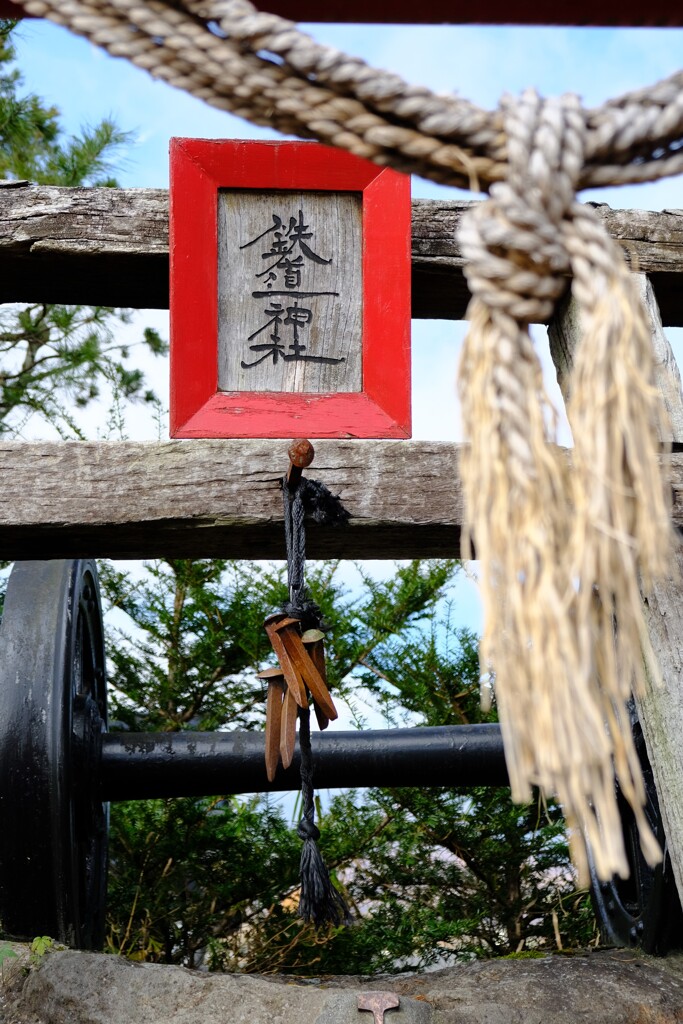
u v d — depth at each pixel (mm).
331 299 2793
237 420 2713
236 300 2771
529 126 1079
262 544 2805
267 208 2807
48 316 6332
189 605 5418
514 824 4980
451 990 3172
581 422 1021
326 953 4734
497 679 1025
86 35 1175
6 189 2912
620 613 1009
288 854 5031
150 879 4934
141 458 2688
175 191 2760
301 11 1952
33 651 3295
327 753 3855
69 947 3297
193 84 1174
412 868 5109
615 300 1035
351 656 5434
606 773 962
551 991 3156
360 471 2707
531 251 1051
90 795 3635
